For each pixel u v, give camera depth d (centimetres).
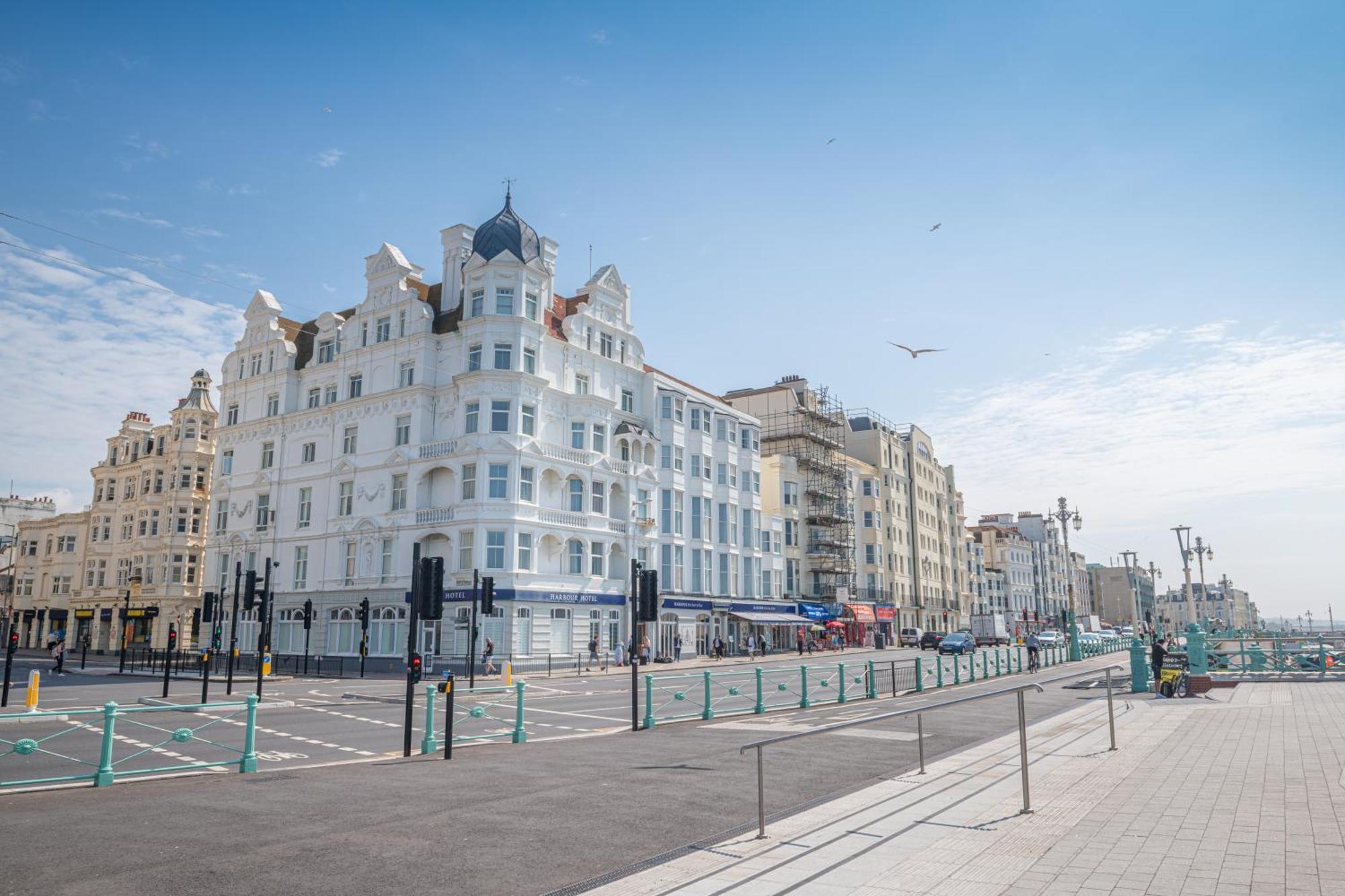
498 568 4300
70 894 696
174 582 6456
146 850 827
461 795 1089
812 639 6731
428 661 4003
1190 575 6700
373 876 745
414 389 4741
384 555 4709
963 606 10588
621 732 1800
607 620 4825
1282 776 1087
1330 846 751
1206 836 795
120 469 7238
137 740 1730
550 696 2825
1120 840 788
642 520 5122
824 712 2131
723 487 5928
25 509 8944
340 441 5100
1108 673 1355
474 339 4638
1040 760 1270
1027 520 14425
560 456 4672
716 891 680
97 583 7106
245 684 3372
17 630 7631
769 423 7512
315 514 5131
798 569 7106
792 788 1127
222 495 5703
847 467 7938
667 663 4875
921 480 9519
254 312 5850
